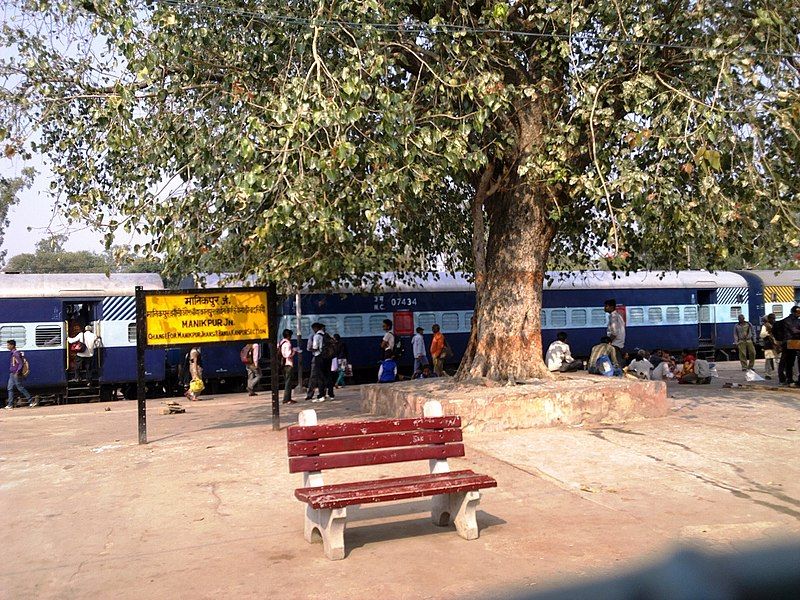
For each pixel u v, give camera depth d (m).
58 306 23.86
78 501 8.09
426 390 12.23
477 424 10.68
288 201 9.30
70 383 23.91
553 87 12.41
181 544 6.57
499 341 12.80
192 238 10.19
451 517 6.85
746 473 8.55
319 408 16.20
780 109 11.01
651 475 8.53
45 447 12.05
